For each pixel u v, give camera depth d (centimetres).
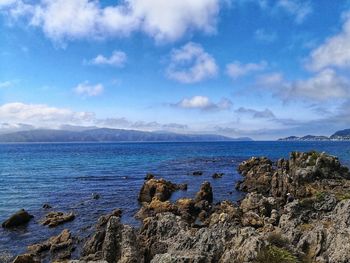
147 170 10981
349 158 13350
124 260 2664
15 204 6053
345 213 3162
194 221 4728
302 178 6675
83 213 5372
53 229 4509
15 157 18138
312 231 2706
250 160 10625
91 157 17550
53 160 15700
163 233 3222
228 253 2328
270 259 2208
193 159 15612
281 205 5225
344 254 2336
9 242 4025
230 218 4216
